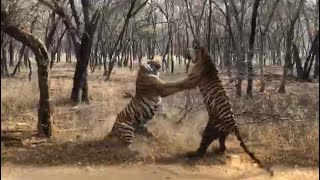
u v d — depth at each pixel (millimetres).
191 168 7766
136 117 8672
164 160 8172
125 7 28594
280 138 9469
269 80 18156
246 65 13930
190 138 9320
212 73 8234
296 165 7914
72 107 13656
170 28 30438
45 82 9609
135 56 44969
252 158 7930
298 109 10961
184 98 11781
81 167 7691
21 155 8195
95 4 20484
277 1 19828
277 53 32062
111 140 8852
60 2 13094
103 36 38219
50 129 9641
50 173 7391
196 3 27016
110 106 13234
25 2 9672
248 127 10047
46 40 20359
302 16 24766
